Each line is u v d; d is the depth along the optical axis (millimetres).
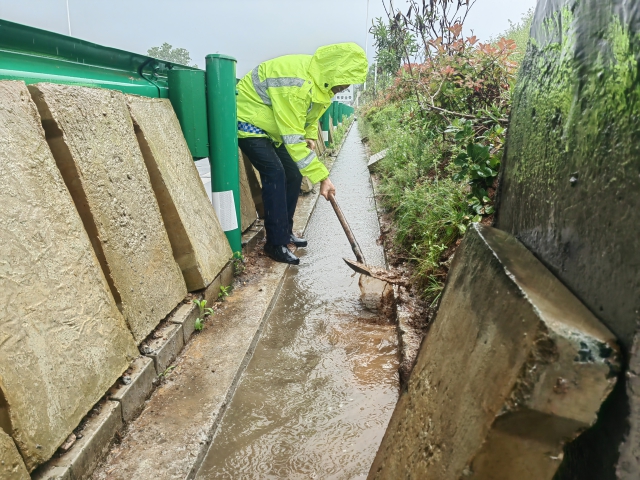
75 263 1876
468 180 3664
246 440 2098
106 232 2162
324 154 10961
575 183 1016
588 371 761
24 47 2055
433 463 1005
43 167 1820
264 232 4898
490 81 5270
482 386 908
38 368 1575
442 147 5438
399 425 1361
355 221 5949
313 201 6664
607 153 882
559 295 942
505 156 1711
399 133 7480
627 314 767
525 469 846
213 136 3555
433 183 4664
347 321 3242
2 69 1897
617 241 820
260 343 2951
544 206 1201
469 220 3270
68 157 2008
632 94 804
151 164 2754
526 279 994
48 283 1712
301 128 3697
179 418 2123
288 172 4340
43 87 1959
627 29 833
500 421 816
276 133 3881
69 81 2295
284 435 2135
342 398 2408
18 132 1736
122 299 2207
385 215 5883
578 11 1075
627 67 825
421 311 3074
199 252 3061
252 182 5207
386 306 3408
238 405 2334
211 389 2340
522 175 1439
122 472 1804
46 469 1574
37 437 1516
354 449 2053
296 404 2355
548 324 781
